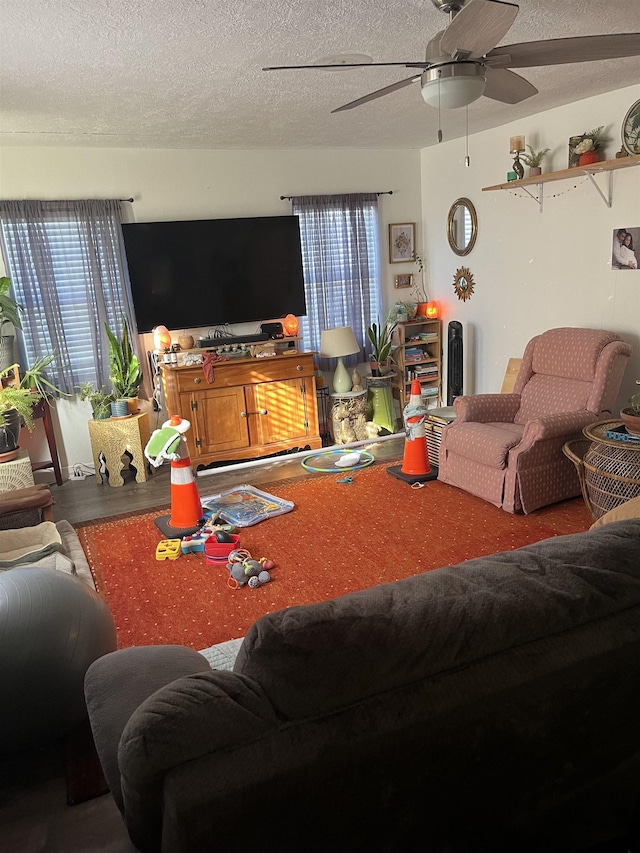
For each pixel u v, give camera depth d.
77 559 2.82
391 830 0.99
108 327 4.53
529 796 1.12
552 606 1.04
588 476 3.23
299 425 5.04
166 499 4.14
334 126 4.27
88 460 4.82
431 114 4.10
